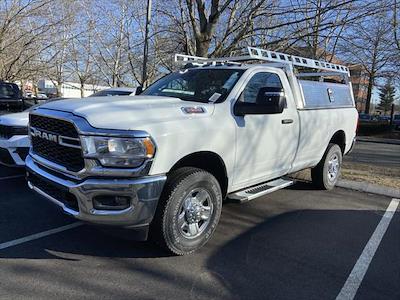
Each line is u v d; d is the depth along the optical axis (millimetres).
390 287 3678
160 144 3701
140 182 3621
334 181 7117
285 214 5629
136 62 22797
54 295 3344
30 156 4488
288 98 5500
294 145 5609
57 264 3893
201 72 5238
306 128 5816
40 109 4227
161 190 3771
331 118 6527
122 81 24734
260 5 9469
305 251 4379
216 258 4133
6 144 6723
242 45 10906
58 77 28625
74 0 23734
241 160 4664
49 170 4070
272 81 5301
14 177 7125
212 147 4223
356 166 9672
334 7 8969
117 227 3711
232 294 3463
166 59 16391
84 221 3719
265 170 5172
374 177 8047
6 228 4723
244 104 4535
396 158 13547
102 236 4566
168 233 3934
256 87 5008
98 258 4047
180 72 5520
